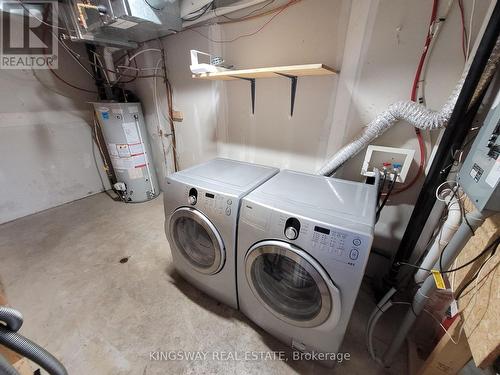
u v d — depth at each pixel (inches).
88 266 75.4
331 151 65.1
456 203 37.8
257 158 83.0
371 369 47.2
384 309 46.1
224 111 85.4
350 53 54.0
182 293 65.2
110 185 138.3
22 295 64.1
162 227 98.3
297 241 38.4
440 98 47.5
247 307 54.2
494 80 38.7
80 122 118.9
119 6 61.6
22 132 101.7
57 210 113.0
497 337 24.5
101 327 55.2
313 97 63.4
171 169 121.0
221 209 47.2
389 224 62.5
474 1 39.9
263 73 59.5
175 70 94.2
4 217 101.7
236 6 62.8
